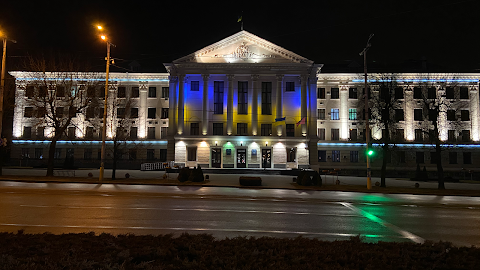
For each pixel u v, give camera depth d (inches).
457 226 494.3
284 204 700.0
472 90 2226.9
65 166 1920.5
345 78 2272.4
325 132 2249.0
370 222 511.5
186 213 547.2
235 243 301.7
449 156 2210.9
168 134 2063.2
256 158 1990.7
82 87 1424.7
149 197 756.6
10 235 321.4
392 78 1502.2
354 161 2217.0
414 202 824.9
